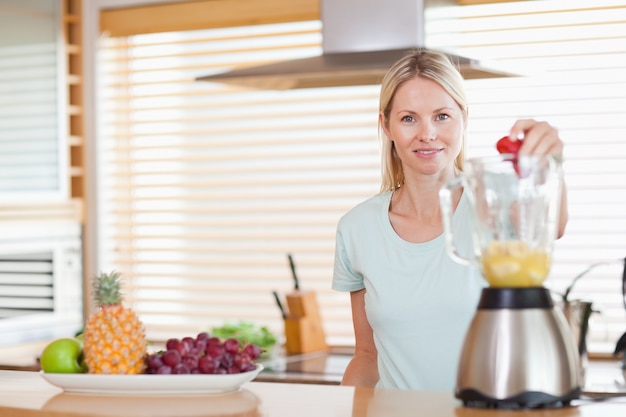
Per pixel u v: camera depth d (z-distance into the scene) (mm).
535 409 1646
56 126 4902
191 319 4957
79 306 4984
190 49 4930
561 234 2205
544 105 4305
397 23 3660
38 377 2260
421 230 2406
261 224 4848
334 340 4645
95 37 5020
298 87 4066
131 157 5078
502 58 4352
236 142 4875
